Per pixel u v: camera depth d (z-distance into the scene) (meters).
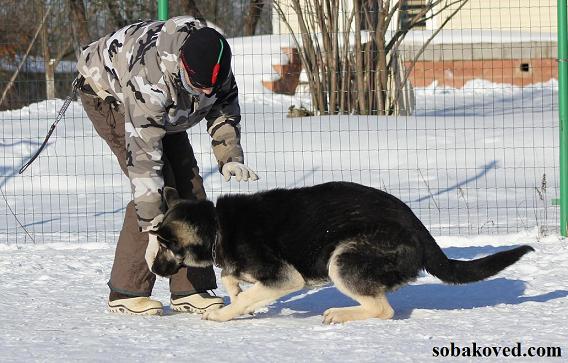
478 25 22.67
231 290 5.10
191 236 4.85
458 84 21.36
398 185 11.73
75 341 4.51
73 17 17.88
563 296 5.53
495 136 13.57
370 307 4.88
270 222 4.87
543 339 4.37
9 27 17.19
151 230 4.82
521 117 15.36
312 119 14.79
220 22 26.14
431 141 13.38
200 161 12.88
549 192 11.03
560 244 7.49
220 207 4.92
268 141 13.60
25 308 5.45
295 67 19.86
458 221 9.26
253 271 4.87
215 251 4.91
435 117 15.07
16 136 13.84
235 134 5.13
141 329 4.82
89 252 7.71
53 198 11.50
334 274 4.83
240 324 4.96
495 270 4.94
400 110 16.08
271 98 18.88
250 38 20.59
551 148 12.91
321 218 4.85
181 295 5.34
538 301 5.40
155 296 5.97
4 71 16.88
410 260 4.80
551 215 9.44
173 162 5.21
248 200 4.94
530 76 21.59
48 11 17.50
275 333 4.67
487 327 4.68
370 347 4.26
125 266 5.24
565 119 8.14
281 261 4.86
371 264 4.77
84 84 5.12
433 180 11.94
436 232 8.59
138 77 4.69
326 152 13.02
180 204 4.88
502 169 12.36
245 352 4.22
